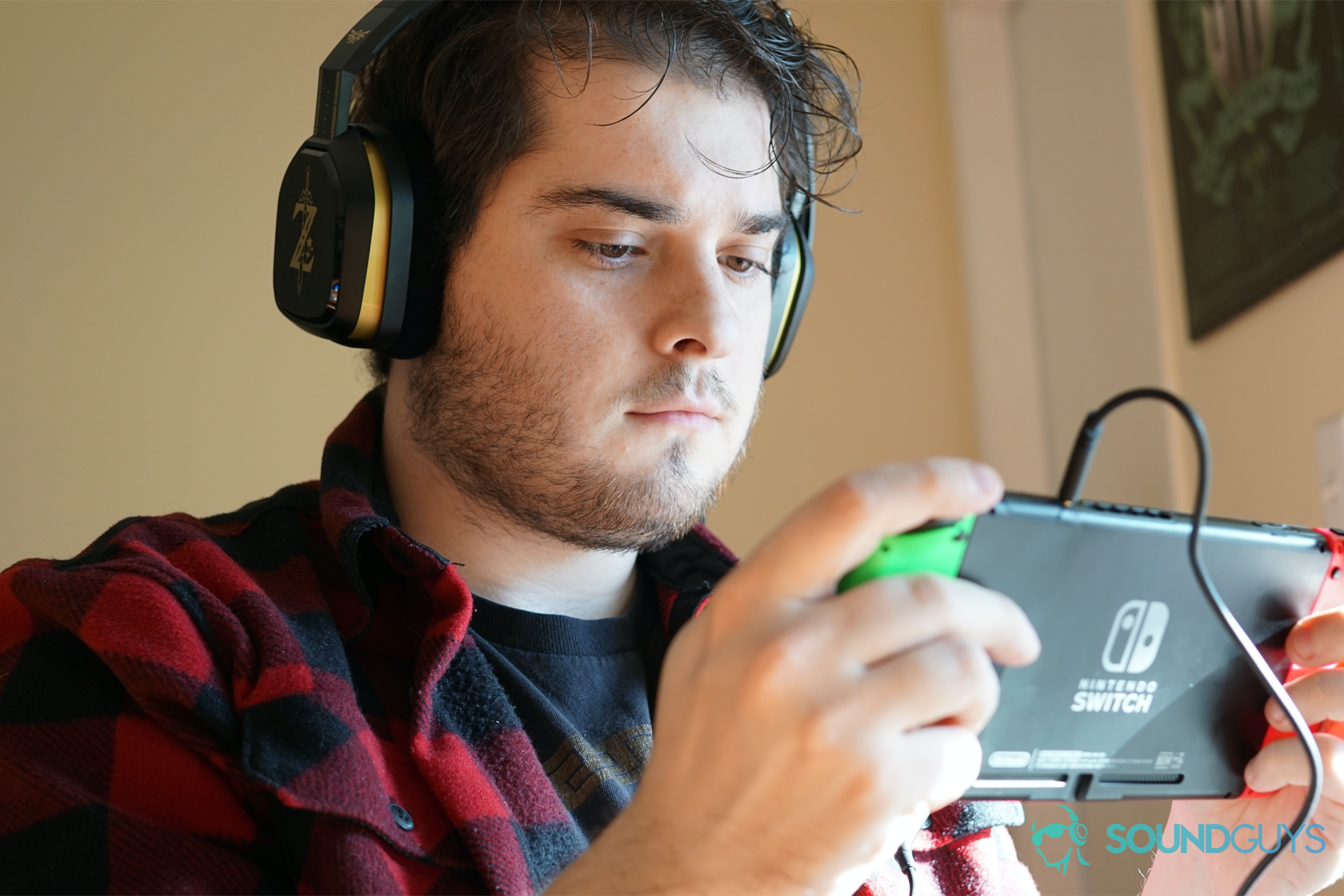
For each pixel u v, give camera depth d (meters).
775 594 0.51
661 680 0.55
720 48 0.95
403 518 0.97
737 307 0.95
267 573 0.85
